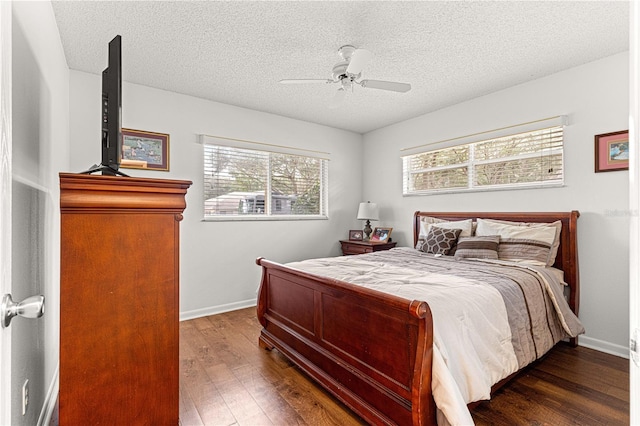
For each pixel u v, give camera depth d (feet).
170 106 10.93
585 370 7.53
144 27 7.19
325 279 6.47
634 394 2.10
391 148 14.96
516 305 6.68
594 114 8.82
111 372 3.67
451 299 5.68
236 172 12.60
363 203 14.97
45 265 5.78
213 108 11.83
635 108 2.07
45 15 5.91
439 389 4.56
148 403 3.89
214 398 6.47
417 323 4.76
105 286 3.65
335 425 5.66
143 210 3.88
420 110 12.87
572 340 8.89
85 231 3.55
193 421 5.78
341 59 8.63
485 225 10.50
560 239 9.28
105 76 4.66
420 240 12.18
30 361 4.57
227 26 7.16
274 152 13.35
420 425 4.53
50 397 6.00
